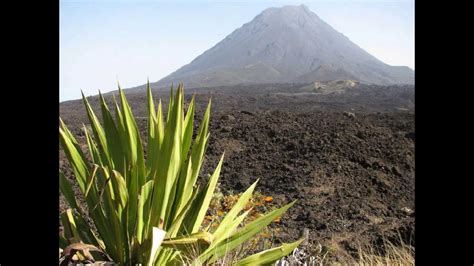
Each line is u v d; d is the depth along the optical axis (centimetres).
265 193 922
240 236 362
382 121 1859
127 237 336
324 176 1000
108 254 345
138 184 344
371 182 1005
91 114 354
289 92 8575
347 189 950
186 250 326
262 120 1401
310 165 1062
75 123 2070
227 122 1371
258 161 1099
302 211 809
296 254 404
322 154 1123
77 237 333
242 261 350
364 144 1216
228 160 1103
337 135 1247
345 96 7831
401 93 8088
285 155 1134
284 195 907
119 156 351
